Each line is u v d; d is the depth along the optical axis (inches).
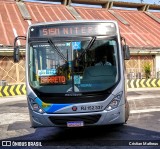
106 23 307.9
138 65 1304.1
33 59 305.7
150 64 1334.9
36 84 298.2
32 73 302.8
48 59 302.5
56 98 287.9
